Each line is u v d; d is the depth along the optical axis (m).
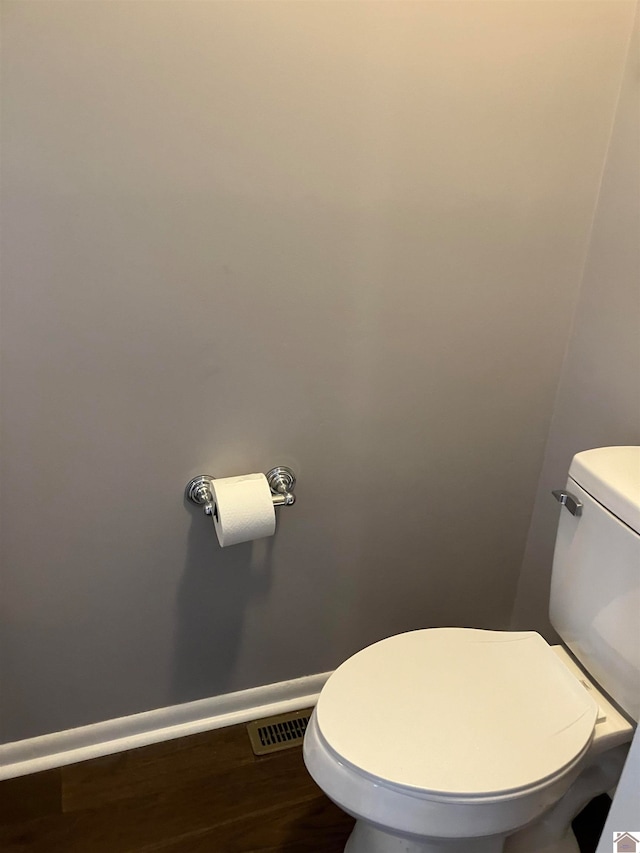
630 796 0.92
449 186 1.23
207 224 1.12
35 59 0.95
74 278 1.09
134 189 1.06
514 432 1.54
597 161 1.32
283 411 1.32
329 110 1.10
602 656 1.17
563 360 1.50
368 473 1.45
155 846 1.33
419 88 1.14
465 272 1.32
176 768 1.49
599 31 1.20
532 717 1.11
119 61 0.98
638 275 1.28
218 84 1.04
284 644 1.58
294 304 1.23
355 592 1.59
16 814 1.38
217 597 1.46
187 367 1.22
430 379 1.40
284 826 1.38
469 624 1.76
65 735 1.47
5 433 1.16
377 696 1.13
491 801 0.99
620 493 1.09
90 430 1.21
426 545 1.60
